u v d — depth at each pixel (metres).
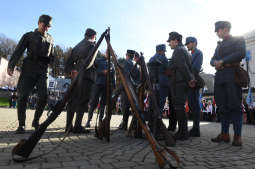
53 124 5.45
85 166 1.84
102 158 2.14
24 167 1.77
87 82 3.82
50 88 20.52
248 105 14.12
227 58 3.37
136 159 2.14
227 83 3.40
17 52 3.76
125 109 4.86
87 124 5.38
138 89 3.38
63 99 2.08
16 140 2.89
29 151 1.92
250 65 28.88
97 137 3.38
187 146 3.01
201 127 7.33
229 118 3.59
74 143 2.92
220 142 3.52
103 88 5.38
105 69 5.34
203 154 2.51
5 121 5.66
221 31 3.66
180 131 3.59
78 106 3.86
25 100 3.68
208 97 18.66
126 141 3.28
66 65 4.10
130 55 4.61
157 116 2.51
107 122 3.07
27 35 3.87
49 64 4.29
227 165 2.05
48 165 1.84
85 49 3.84
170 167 1.69
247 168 1.96
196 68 4.29
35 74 3.81
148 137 1.87
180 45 3.79
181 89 3.44
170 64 3.62
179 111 3.50
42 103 3.93
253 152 2.73
